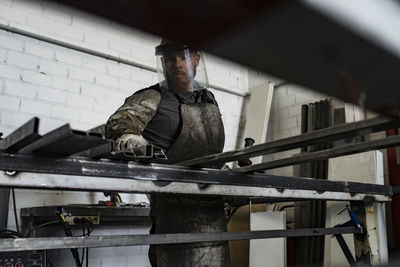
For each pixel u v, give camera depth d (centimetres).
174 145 140
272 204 332
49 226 247
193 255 129
